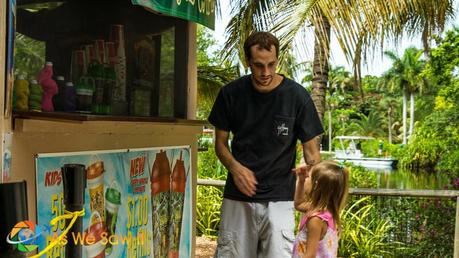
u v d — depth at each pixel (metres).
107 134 3.09
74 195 2.16
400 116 59.12
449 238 5.96
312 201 3.19
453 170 18.25
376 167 38.88
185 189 4.04
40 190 2.59
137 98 3.49
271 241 3.28
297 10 5.83
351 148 43.47
